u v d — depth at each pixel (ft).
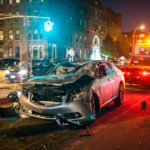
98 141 21.80
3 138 22.79
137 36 67.87
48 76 28.35
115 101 35.04
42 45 182.09
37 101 25.59
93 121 26.73
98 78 29.25
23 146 20.98
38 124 26.66
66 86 25.34
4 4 191.72
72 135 23.48
